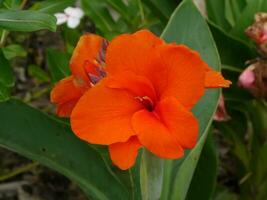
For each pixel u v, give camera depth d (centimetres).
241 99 49
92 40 31
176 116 27
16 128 35
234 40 48
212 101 37
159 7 51
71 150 36
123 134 27
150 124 27
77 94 31
